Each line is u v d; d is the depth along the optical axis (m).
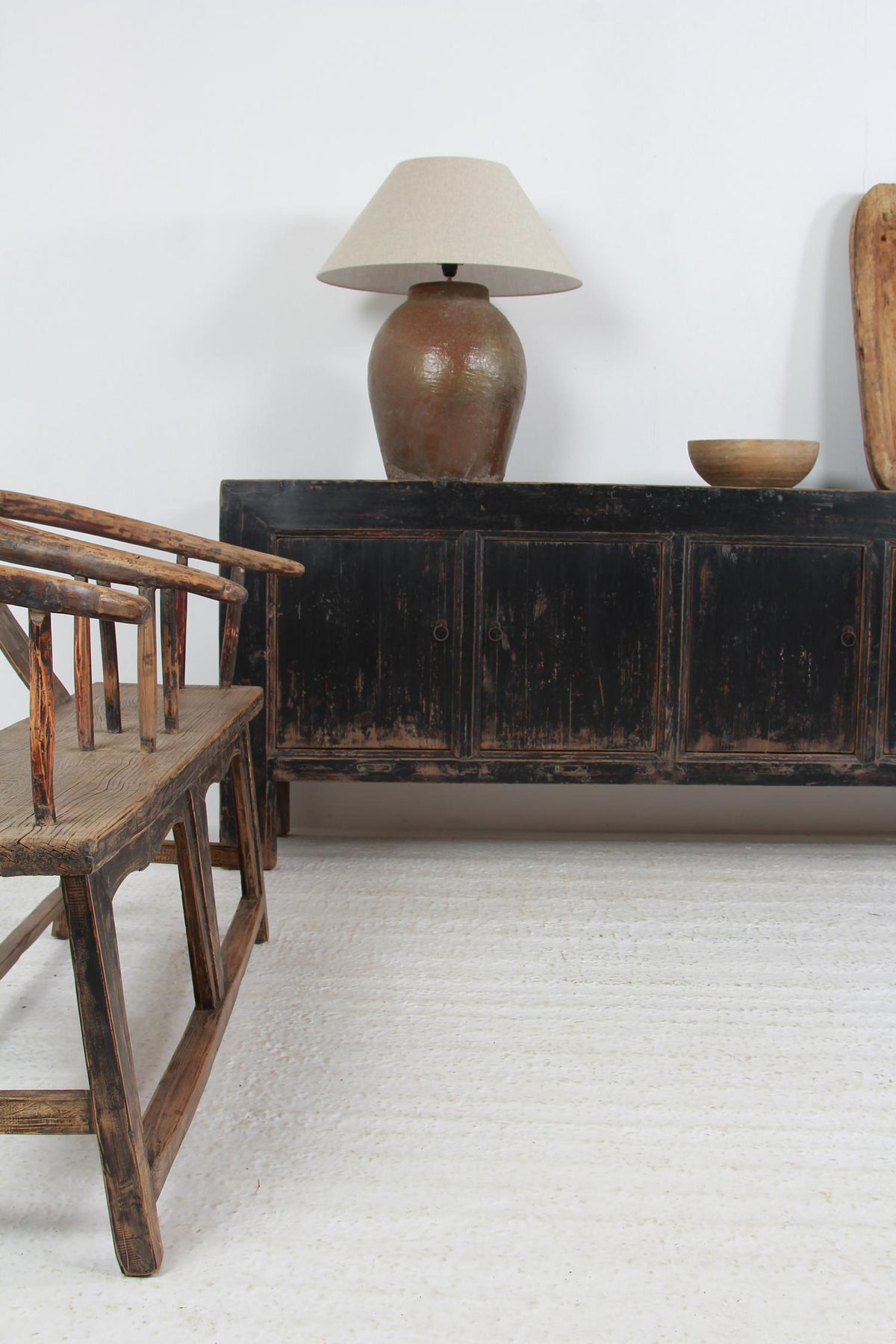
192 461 2.83
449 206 2.30
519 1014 1.83
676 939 2.16
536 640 2.45
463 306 2.46
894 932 2.22
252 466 2.84
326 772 2.49
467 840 2.83
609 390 2.84
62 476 2.83
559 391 2.84
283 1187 1.36
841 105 2.76
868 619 2.49
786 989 1.94
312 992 1.90
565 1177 1.39
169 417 2.82
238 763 2.02
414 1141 1.46
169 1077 1.45
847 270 2.80
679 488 2.43
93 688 2.10
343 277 2.56
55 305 2.78
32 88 2.72
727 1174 1.40
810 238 2.79
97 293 2.78
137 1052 1.67
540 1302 1.16
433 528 2.42
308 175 2.76
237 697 1.95
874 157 2.77
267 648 2.45
